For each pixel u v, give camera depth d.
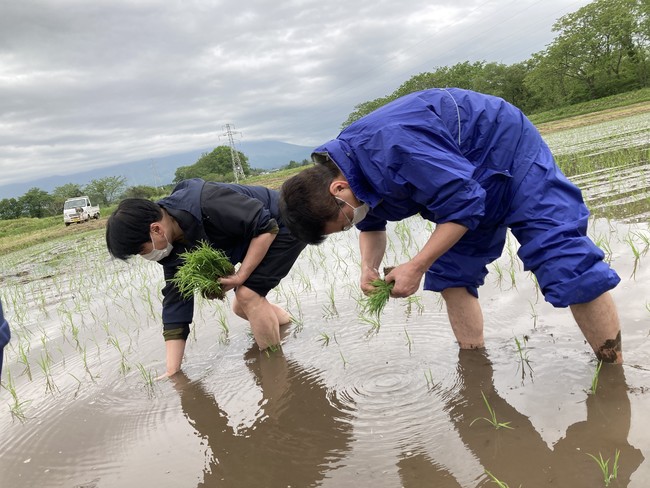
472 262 2.94
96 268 9.38
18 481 2.66
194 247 3.57
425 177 2.24
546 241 2.45
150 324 4.98
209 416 3.02
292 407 2.96
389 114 2.38
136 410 3.23
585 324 2.59
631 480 1.85
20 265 12.70
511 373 2.82
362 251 3.06
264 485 2.31
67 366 4.18
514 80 63.53
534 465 2.06
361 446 2.46
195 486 2.39
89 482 2.55
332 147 2.38
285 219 2.40
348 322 4.09
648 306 3.16
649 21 48.66
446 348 3.31
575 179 8.70
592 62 53.50
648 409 2.23
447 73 76.81
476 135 2.50
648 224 4.94
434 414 2.61
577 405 2.39
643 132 15.89
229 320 4.73
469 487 2.03
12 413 3.45
